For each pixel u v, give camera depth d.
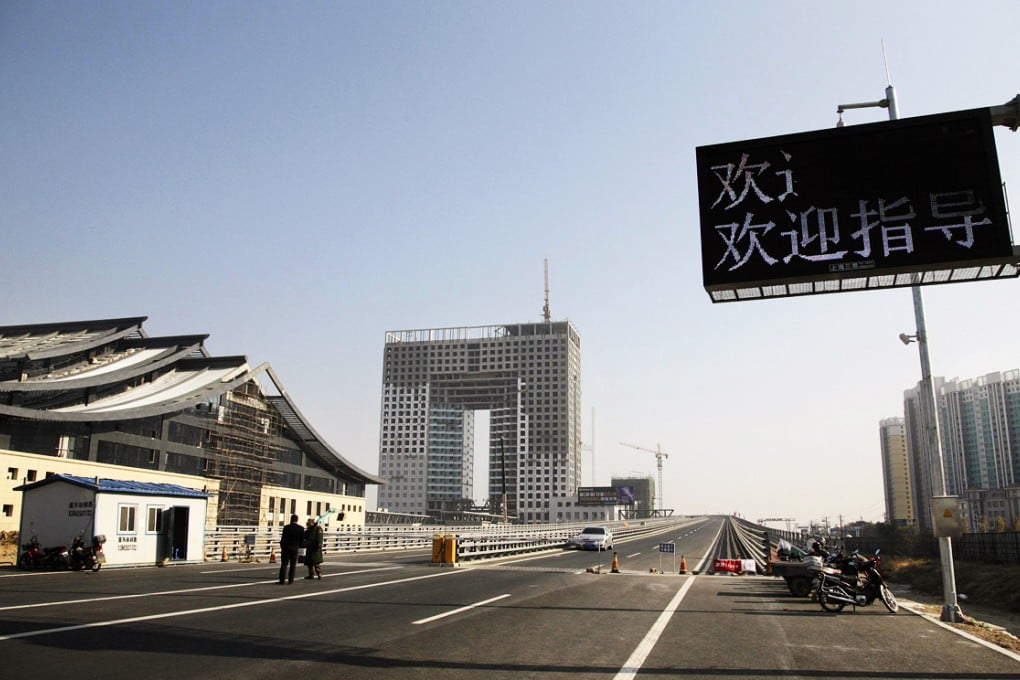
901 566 40.88
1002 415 132.38
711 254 11.99
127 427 52.00
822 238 11.56
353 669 9.24
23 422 43.75
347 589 19.05
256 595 16.97
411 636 11.84
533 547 44.84
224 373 64.56
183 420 58.03
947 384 146.75
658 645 11.63
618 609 16.17
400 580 22.20
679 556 46.12
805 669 10.08
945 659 11.09
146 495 27.03
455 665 9.69
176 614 13.46
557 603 17.02
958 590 29.25
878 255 11.25
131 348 69.25
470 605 16.19
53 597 15.71
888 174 11.59
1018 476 127.81
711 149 12.48
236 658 9.66
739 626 14.07
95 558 24.06
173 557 28.23
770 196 11.98
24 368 56.09
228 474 62.41
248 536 33.72
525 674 9.27
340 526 80.44
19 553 25.38
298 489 74.50
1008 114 11.41
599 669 9.68
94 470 47.41
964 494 136.38
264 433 69.38
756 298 12.26
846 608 17.70
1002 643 12.81
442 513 159.12
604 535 50.66
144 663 9.18
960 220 11.10
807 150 12.04
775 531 66.19
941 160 11.45
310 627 12.44
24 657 9.32
